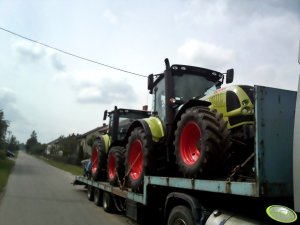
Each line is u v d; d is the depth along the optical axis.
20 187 16.44
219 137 5.20
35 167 37.91
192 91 7.64
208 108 5.70
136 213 7.59
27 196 13.34
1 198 12.41
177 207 5.59
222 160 5.18
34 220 8.77
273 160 4.11
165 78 7.57
